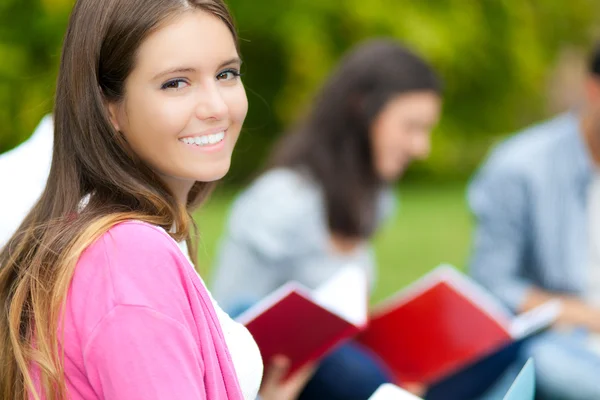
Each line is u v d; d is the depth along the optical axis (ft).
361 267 17.26
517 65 50.52
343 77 16.67
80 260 7.50
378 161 16.69
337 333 12.10
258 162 47.65
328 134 16.56
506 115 54.03
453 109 51.98
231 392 7.95
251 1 42.88
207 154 8.36
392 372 14.70
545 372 15.39
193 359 7.53
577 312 17.28
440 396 15.70
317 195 16.42
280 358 12.32
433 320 14.19
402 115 16.46
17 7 34.78
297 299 11.34
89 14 8.10
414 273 29.81
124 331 7.23
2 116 33.19
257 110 47.52
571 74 55.93
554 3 53.42
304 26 43.06
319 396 13.75
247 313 11.59
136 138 8.27
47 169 11.50
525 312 17.88
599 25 55.36
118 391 7.21
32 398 7.75
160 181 8.62
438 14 45.73
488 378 15.67
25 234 8.16
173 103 8.12
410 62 16.52
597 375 15.05
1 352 8.00
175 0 8.07
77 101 8.13
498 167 18.52
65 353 7.43
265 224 16.33
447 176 51.39
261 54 46.34
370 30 43.73
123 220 7.73
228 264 16.79
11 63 34.04
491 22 48.85
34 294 7.59
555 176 18.11
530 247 18.45
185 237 8.71
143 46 8.01
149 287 7.41
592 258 18.15
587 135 17.99
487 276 18.35
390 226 37.45
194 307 7.73
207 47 8.16
